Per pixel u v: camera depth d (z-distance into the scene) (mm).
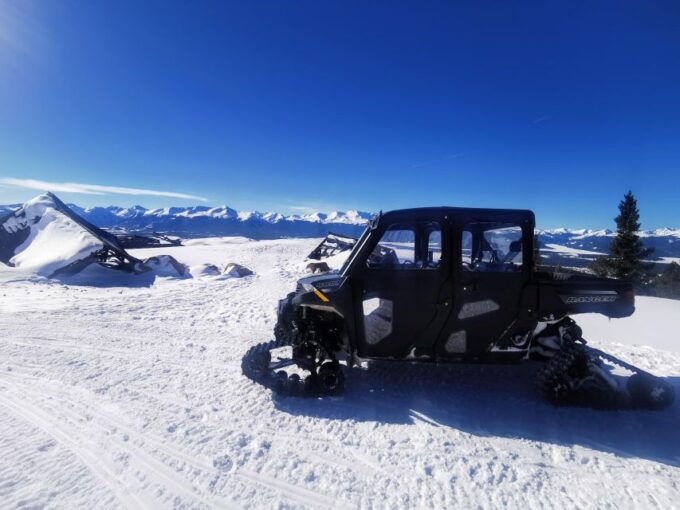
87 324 6789
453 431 3363
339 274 4266
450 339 4004
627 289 4023
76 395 3887
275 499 2477
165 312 8102
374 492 2566
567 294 3957
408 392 4141
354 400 3928
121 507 2369
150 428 3283
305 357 3988
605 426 3490
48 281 12805
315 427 3387
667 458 3014
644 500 2516
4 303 8672
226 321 7441
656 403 3758
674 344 6297
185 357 5145
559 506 2453
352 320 3975
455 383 4395
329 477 2709
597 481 2719
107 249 14969
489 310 3949
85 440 3086
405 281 3947
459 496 2537
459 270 3922
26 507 2328
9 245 16328
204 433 3229
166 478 2652
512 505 2457
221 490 2551
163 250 29047
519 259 3951
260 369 3986
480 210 3963
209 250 28844
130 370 4602
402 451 3043
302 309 4203
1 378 4281
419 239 4027
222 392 4039
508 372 4738
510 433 3348
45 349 5312
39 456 2855
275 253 26875
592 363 3789
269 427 3365
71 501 2402
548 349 4141
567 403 3840
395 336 4016
